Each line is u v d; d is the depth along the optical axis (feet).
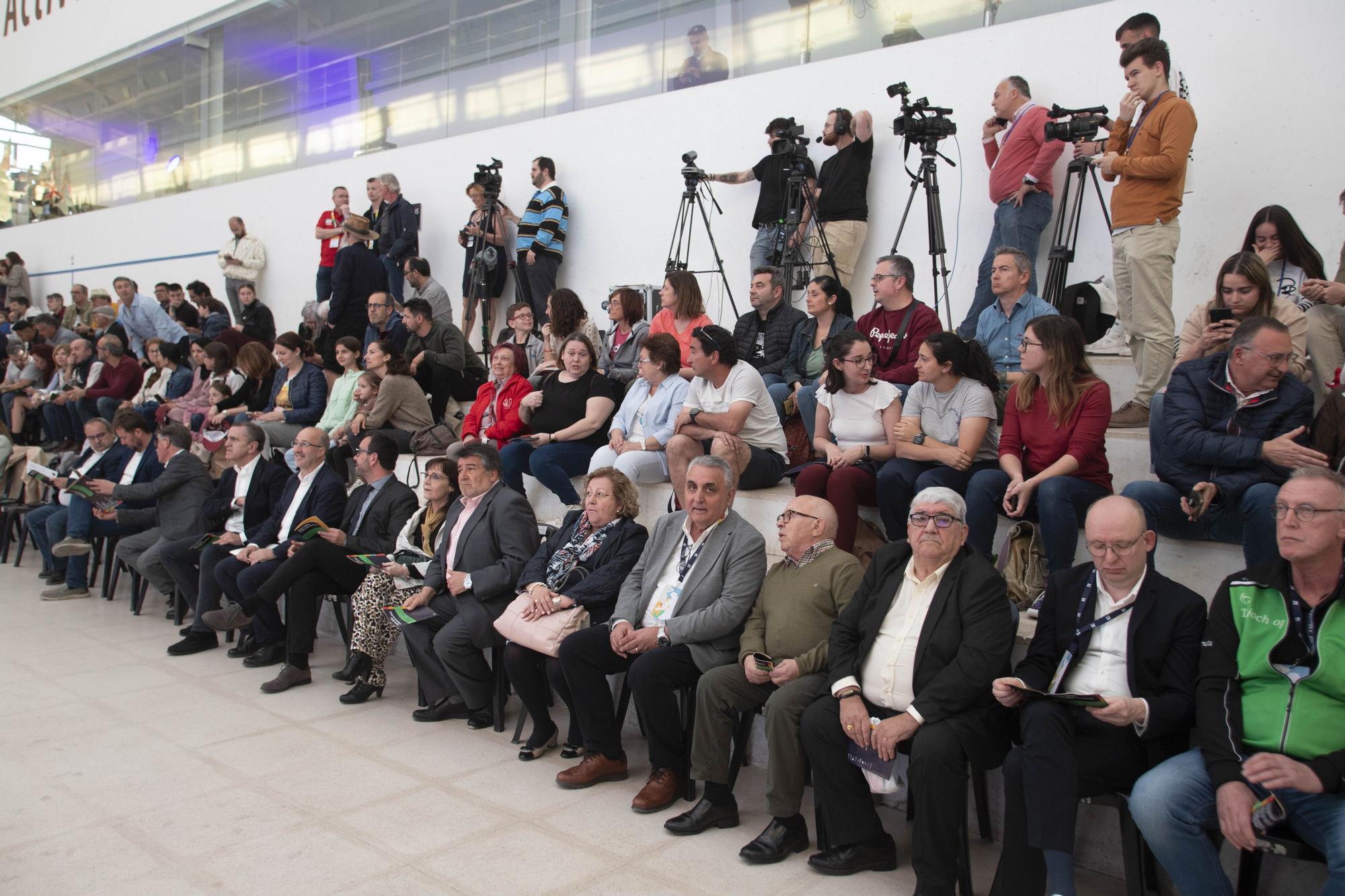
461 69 28.58
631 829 10.64
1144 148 14.46
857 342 13.76
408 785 11.78
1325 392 11.75
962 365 12.91
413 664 16.02
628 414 16.40
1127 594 9.09
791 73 21.39
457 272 28.60
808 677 10.39
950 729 9.01
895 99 19.81
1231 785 7.72
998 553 12.76
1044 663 9.32
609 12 24.90
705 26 23.02
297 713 14.48
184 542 19.17
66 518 23.12
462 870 9.61
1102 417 11.62
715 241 22.67
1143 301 14.53
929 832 8.79
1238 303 11.64
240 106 36.22
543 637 12.26
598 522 13.32
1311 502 7.89
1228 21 15.96
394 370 20.56
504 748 13.19
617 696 14.25
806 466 13.76
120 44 41.01
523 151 26.66
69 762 12.35
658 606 12.05
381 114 31.07
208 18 36.88
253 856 9.89
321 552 15.85
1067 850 8.17
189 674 16.40
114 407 29.53
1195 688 8.52
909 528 10.11
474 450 14.74
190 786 11.66
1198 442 10.66
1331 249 15.17
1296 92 15.42
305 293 33.63
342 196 30.30
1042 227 17.29
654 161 23.82
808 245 20.04
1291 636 8.08
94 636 18.90
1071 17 17.56
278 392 24.44
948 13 19.21
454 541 14.70
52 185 45.91
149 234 40.04
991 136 17.83
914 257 19.67
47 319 36.06
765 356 17.63
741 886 9.35
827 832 9.77
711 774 10.59
